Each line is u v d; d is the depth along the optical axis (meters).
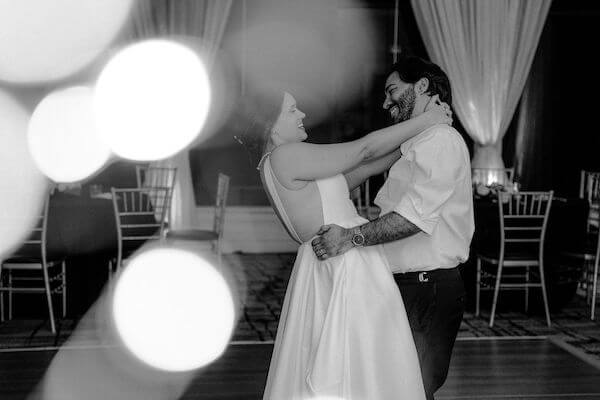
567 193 8.44
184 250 8.04
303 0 8.17
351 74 8.25
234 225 8.48
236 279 7.04
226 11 7.71
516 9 7.48
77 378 4.34
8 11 7.78
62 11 7.76
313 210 2.32
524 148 8.42
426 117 2.36
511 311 6.12
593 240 6.45
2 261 5.31
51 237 5.61
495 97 7.53
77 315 5.69
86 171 7.76
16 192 7.37
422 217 2.30
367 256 2.33
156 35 7.74
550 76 8.38
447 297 2.56
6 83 7.74
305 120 8.27
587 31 8.33
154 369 4.50
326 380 2.22
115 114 7.64
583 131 8.41
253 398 4.05
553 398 4.09
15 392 4.08
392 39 8.23
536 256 5.64
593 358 4.83
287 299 2.40
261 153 2.39
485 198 6.34
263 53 8.20
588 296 6.52
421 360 2.58
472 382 4.35
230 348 4.94
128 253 6.20
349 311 2.26
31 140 7.70
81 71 7.80
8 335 5.22
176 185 7.70
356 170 2.54
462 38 7.45
